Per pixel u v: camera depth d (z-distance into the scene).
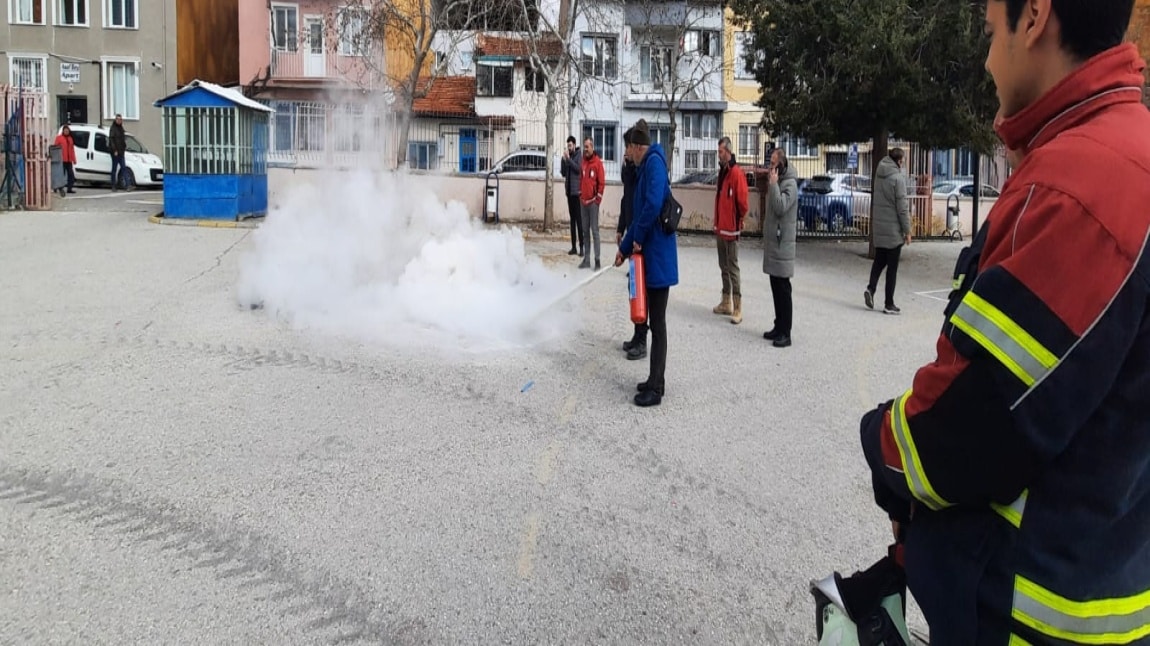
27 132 18.23
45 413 5.40
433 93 34.91
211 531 3.87
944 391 1.40
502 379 6.52
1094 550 1.34
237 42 35.12
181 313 8.37
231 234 14.99
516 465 4.81
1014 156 1.61
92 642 2.99
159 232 14.99
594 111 34.22
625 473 4.76
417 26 21.95
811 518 4.25
